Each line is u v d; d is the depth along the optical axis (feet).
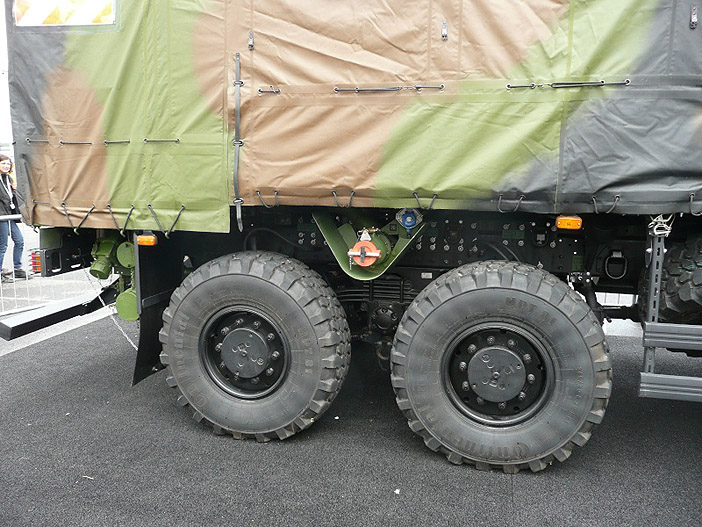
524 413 9.96
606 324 18.70
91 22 10.83
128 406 12.82
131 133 10.93
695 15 8.59
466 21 9.30
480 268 9.86
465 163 9.53
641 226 11.00
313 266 12.89
